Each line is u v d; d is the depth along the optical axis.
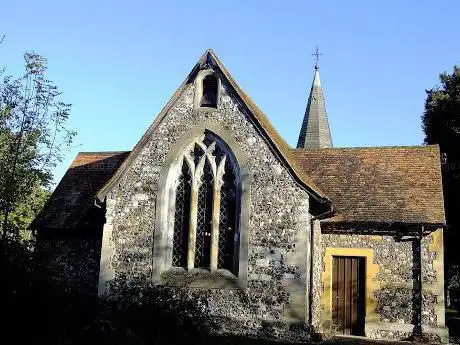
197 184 15.99
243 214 15.23
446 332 15.98
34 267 9.83
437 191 17.55
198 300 14.94
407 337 16.30
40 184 18.42
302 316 14.26
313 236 15.90
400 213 17.03
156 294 13.16
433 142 30.70
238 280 14.86
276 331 14.34
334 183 18.73
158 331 11.81
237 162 15.64
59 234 18.80
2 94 17.92
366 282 16.98
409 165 18.80
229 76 16.27
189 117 16.41
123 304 13.33
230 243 15.45
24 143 17.75
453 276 33.62
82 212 19.16
